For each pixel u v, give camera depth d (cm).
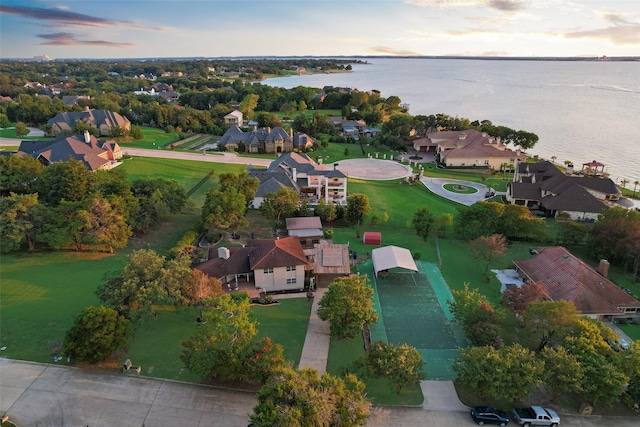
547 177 11512
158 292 4859
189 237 7444
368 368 4194
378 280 6775
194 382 4362
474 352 4262
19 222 6612
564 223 9219
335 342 5150
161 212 8050
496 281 6881
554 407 4297
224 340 4219
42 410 3941
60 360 4538
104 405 4034
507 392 4025
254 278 6197
